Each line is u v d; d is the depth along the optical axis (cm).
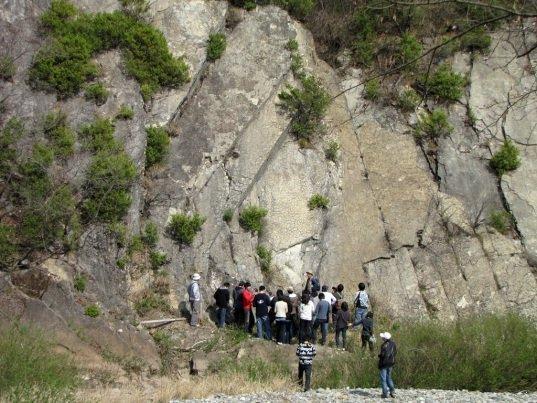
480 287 2581
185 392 1708
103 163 2166
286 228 2500
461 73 2927
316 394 1678
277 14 2775
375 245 2602
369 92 2836
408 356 1859
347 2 2975
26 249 2019
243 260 2398
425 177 2755
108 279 2088
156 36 2478
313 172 2595
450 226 2673
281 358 2017
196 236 2334
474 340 1886
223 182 2441
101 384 1770
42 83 2277
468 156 2811
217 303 2194
